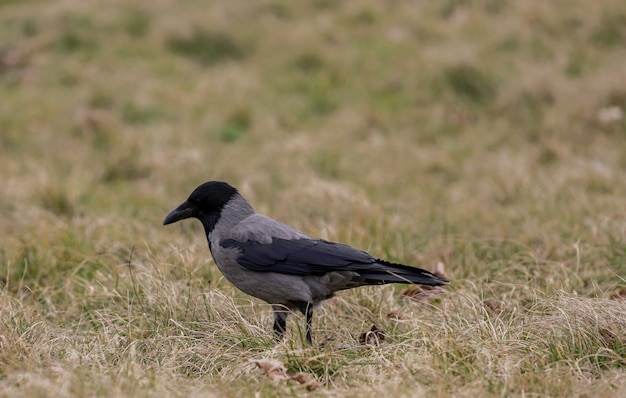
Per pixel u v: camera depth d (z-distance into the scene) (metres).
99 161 15.20
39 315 8.26
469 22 20.69
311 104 18.05
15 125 17.02
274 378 6.64
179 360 7.19
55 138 16.34
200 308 8.31
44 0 24.59
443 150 15.38
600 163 13.74
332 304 8.70
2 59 20.05
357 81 18.69
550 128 15.85
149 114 17.69
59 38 20.84
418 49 19.64
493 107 17.08
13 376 6.42
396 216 11.80
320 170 14.86
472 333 7.35
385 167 14.86
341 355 7.10
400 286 9.24
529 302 8.63
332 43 20.47
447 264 9.99
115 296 8.87
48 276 9.82
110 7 22.41
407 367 6.68
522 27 20.12
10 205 12.80
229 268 8.09
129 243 10.68
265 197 13.27
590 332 7.13
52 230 11.03
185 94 18.36
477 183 13.75
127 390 6.22
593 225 10.62
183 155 15.10
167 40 20.70
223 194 8.32
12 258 10.07
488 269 9.73
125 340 7.58
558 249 10.12
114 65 19.78
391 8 22.02
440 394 6.09
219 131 16.84
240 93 18.30
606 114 15.93
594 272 9.39
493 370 6.62
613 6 20.56
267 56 20.05
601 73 17.75
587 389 6.25
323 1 22.42
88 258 10.04
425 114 16.98
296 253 7.82
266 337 7.63
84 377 6.40
